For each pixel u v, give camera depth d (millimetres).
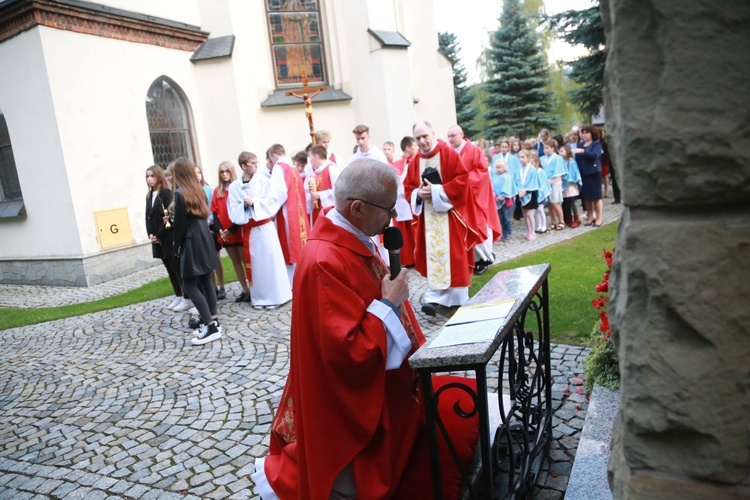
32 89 9672
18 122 10016
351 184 2104
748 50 861
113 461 3338
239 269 7082
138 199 10922
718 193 904
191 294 5480
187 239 5371
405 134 13852
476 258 7121
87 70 10031
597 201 9867
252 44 13094
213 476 3037
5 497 3049
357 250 2145
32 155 10008
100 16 10141
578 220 10234
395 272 2191
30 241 10555
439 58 16719
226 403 4020
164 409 4027
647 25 916
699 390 956
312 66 13953
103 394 4473
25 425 4039
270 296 6715
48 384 4863
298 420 2125
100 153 10242
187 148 12367
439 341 1932
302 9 13688
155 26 11219
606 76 1037
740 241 906
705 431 966
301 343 2074
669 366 968
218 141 12609
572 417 3158
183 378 4625
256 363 4797
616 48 947
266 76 13398
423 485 2135
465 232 5504
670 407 979
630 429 1028
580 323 4652
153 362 5129
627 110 944
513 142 12352
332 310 1988
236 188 6594
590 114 15969
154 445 3484
